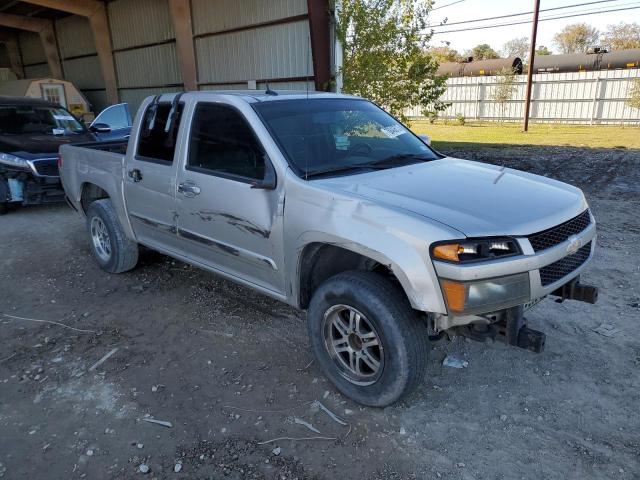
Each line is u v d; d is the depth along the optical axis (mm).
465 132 20797
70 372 3625
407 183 3330
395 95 12000
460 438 2887
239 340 4035
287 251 3367
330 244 3113
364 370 3188
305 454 2801
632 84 22125
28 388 3445
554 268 2943
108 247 5414
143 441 2922
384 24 11516
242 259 3764
